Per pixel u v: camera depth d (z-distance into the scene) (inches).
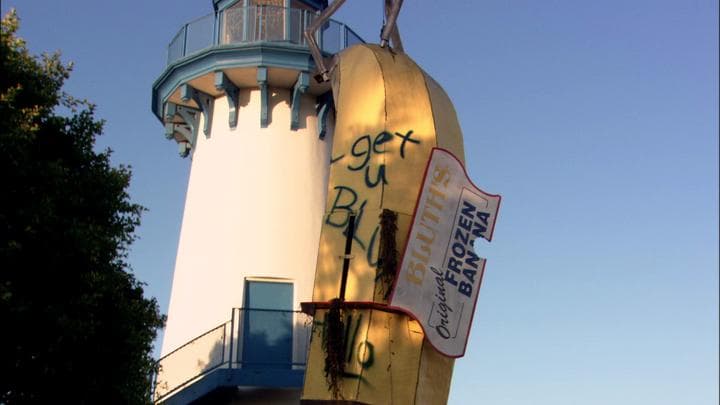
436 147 673.0
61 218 524.4
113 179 565.6
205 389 785.6
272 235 882.1
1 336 494.6
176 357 841.5
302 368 818.8
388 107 684.1
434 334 627.5
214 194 914.7
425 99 695.7
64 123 557.6
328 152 940.0
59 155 558.6
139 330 577.6
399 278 626.2
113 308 553.3
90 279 529.0
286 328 834.2
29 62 541.3
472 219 662.5
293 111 927.0
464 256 653.3
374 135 677.3
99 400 546.0
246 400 804.0
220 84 908.0
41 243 512.4
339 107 709.9
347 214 660.1
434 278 637.9
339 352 622.2
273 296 866.1
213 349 831.1
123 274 574.6
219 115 946.7
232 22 930.1
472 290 650.8
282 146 919.7
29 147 532.4
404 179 663.1
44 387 515.5
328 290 645.9
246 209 892.0
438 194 655.8
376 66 704.4
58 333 507.5
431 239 643.5
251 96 937.5
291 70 908.6
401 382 616.4
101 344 542.0
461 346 637.9
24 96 540.7
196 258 900.6
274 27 929.5
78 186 548.1
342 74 727.7
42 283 519.2
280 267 871.1
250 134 924.0
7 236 499.8
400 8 745.6
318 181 920.3
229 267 870.4
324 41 924.6
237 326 832.3
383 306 625.9
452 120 706.2
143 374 575.5
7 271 502.0
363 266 637.9
